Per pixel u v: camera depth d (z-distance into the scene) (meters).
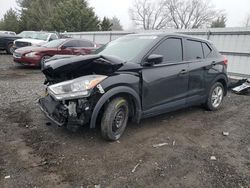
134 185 2.77
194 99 5.06
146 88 3.97
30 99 5.70
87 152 3.40
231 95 7.76
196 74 4.92
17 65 11.61
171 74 4.34
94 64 3.56
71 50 11.15
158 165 3.21
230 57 10.88
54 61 3.69
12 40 16.42
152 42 4.21
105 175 2.92
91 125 3.46
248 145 3.98
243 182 2.95
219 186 2.85
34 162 3.09
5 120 4.34
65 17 35.66
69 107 3.36
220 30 11.12
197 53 5.10
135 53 4.07
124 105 3.79
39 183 2.71
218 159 3.46
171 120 4.92
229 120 5.16
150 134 4.14
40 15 42.88
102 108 3.62
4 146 3.43
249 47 10.12
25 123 4.24
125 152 3.48
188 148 3.74
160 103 4.30
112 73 3.58
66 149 3.44
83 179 2.82
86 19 36.03
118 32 17.94
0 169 2.90
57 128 4.07
